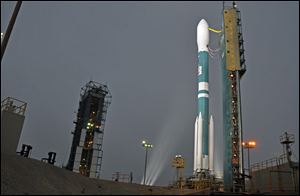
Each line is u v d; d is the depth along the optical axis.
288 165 31.86
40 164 32.12
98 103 62.88
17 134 33.59
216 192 26.81
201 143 51.62
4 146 32.28
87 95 63.34
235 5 45.62
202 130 52.47
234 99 39.56
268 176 34.44
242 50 42.44
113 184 32.94
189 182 47.31
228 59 41.25
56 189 27.25
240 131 38.09
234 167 36.97
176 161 49.91
